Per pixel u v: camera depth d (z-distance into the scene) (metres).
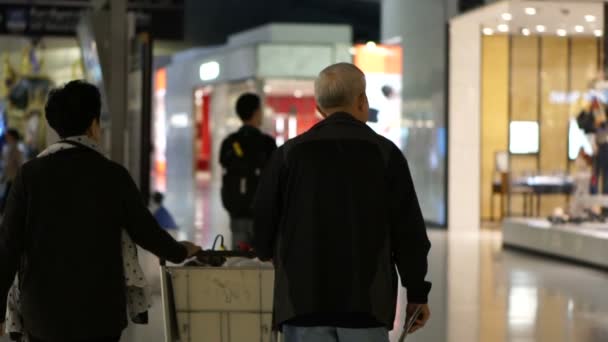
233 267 8.56
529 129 43.16
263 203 7.53
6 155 34.16
